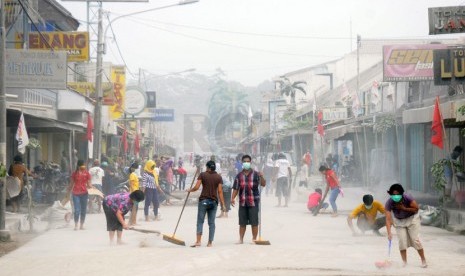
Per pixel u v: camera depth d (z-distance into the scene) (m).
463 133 18.20
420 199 24.75
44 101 29.83
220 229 18.09
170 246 14.30
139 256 12.59
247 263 11.66
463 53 19.97
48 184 25.39
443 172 19.62
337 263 11.68
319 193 22.66
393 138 34.66
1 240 15.51
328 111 42.69
